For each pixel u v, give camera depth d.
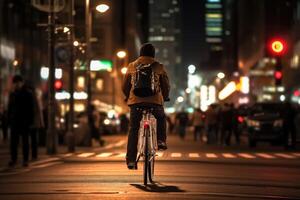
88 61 44.00
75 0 43.56
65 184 15.61
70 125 34.03
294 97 110.06
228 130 46.84
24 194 13.59
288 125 39.50
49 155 29.97
